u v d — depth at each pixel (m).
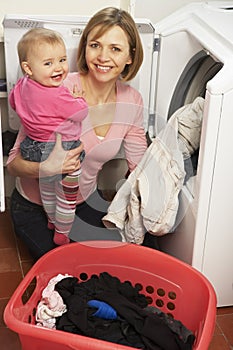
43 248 2.16
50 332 1.59
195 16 2.16
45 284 1.95
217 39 1.93
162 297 2.00
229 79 1.70
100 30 1.96
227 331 2.00
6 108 2.48
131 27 2.00
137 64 2.11
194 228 1.95
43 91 1.95
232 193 1.89
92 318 1.82
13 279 2.17
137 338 1.76
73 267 2.05
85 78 2.13
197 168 1.88
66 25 2.15
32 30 1.96
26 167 2.10
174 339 1.74
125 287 1.94
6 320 1.64
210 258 2.01
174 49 2.21
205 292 1.84
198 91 2.26
